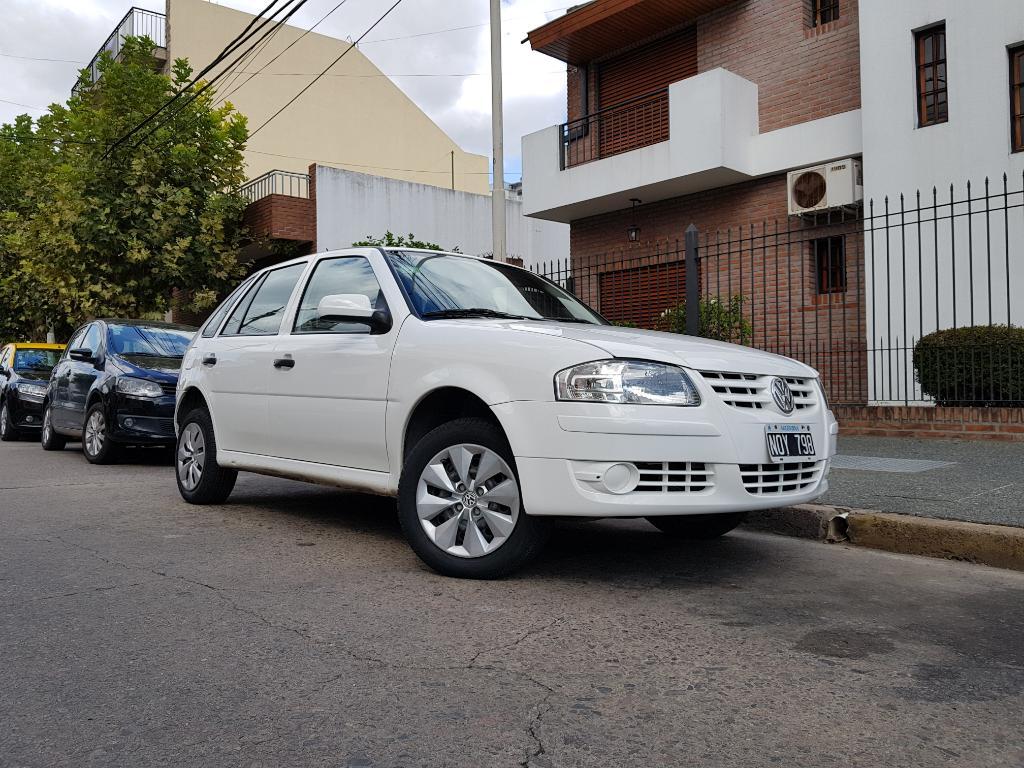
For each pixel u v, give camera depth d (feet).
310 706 8.23
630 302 47.03
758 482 12.43
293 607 11.57
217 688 8.69
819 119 38.52
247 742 7.47
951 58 32.73
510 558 12.59
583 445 11.68
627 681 8.90
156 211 54.54
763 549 15.49
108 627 10.71
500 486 12.64
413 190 65.16
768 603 11.89
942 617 11.24
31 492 22.80
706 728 7.77
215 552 15.07
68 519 18.45
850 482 19.27
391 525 17.79
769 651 9.86
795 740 7.53
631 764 7.07
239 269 59.88
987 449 24.81
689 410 11.87
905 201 33.99
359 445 14.98
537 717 7.98
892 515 15.48
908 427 28.35
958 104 32.53
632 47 47.75
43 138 68.59
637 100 43.96
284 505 20.40
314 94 98.17
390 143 104.63
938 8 33.12
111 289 53.93
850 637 10.39
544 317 16.35
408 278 15.58
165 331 33.99
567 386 11.89
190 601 11.87
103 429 30.09
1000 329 27.07
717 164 39.22
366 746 7.39
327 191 60.23
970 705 8.31
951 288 32.45
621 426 11.59
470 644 10.05
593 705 8.27
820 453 13.51
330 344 15.87
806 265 39.01
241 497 21.65
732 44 42.68
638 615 11.26
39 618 11.09
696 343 13.56
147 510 19.66
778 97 40.75
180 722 7.88
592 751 7.30
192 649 9.87
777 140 39.88
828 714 8.09
